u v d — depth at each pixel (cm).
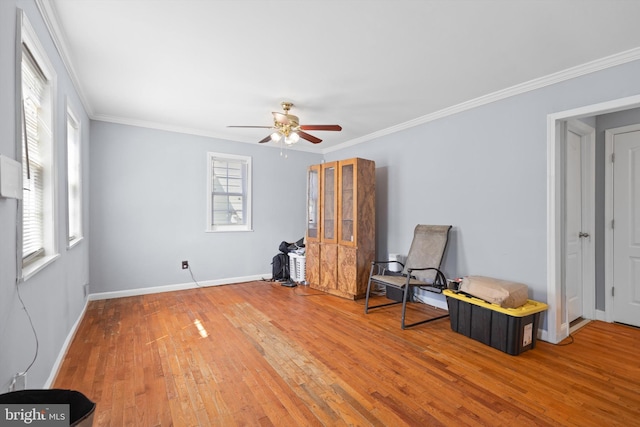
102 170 386
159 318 320
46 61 185
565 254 279
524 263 283
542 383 201
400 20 193
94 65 253
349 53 234
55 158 208
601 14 185
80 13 187
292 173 546
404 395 188
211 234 464
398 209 418
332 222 432
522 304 255
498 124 304
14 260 139
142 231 412
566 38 211
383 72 263
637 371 217
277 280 500
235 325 302
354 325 304
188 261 446
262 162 514
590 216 325
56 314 212
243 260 494
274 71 263
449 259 351
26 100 177
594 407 177
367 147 470
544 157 270
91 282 380
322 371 215
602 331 292
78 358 230
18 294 144
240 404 178
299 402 180
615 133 316
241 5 180
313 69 260
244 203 501
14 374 138
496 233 306
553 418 168
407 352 245
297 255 490
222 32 208
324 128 316
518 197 288
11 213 136
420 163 387
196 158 451
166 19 194
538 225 274
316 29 204
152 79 279
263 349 249
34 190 190
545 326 269
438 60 243
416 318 326
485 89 296
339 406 177
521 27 199
